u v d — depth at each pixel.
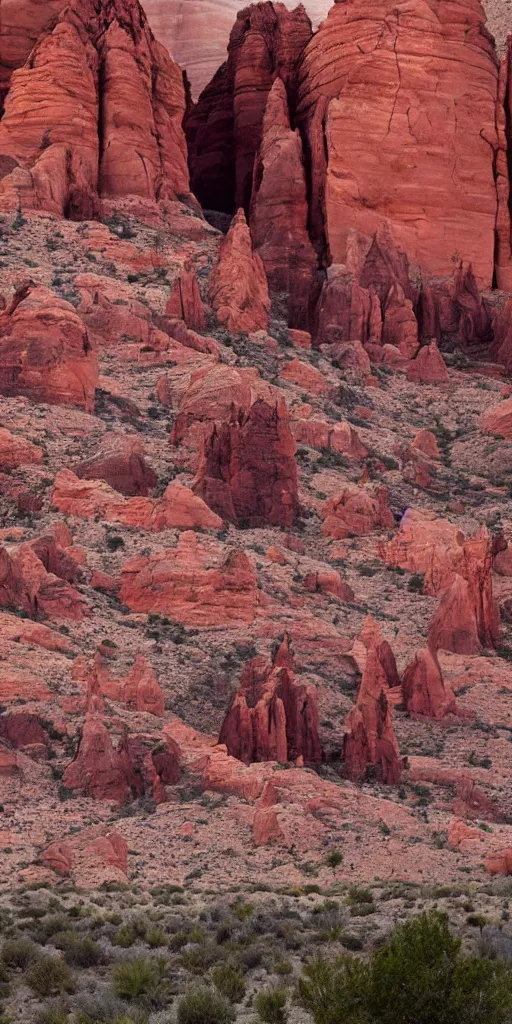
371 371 176.75
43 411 142.62
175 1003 46.59
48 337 146.50
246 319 176.00
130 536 120.00
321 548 128.25
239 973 48.44
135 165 195.62
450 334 189.25
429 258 194.12
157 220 194.00
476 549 118.81
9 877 66.31
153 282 177.25
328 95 198.50
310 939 53.59
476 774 89.88
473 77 198.75
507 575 128.12
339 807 78.56
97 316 161.88
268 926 54.94
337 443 151.12
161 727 87.88
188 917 58.09
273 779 80.38
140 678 91.56
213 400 142.62
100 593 110.75
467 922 55.78
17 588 103.25
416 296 189.50
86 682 90.19
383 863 71.62
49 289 158.38
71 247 181.38
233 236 182.00
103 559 115.06
